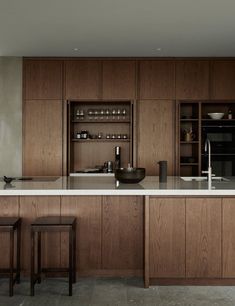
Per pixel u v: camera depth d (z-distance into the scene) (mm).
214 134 5570
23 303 2918
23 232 3455
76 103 5914
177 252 3289
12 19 4074
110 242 3477
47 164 5613
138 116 5609
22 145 5633
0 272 3207
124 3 3645
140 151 5605
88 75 5594
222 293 3123
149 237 3279
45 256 3463
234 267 3291
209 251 3289
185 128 5980
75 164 5992
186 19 4066
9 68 5617
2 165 5637
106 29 4387
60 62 5602
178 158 5566
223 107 5941
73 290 3182
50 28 4359
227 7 3730
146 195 3229
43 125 5609
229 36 4648
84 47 5125
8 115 5625
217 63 5613
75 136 5992
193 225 3279
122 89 5594
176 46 5078
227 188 3334
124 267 3479
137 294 3094
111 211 3469
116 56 5570
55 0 3574
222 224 3283
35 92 5605
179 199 3279
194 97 5598
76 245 3473
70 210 3467
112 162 5859
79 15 3953
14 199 3455
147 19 4059
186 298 3018
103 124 5992
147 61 5609
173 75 5594
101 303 2916
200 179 4277
